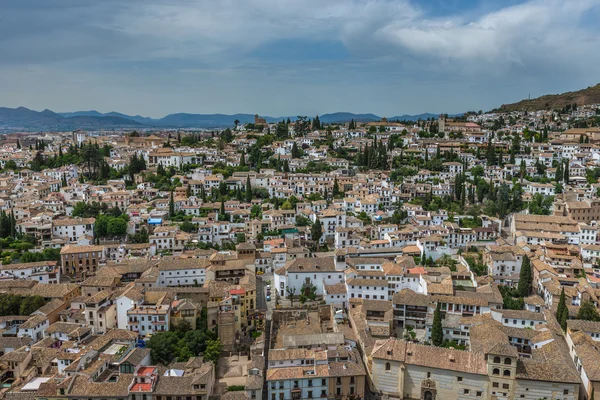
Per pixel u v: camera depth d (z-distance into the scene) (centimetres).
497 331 14688
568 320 16125
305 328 17388
